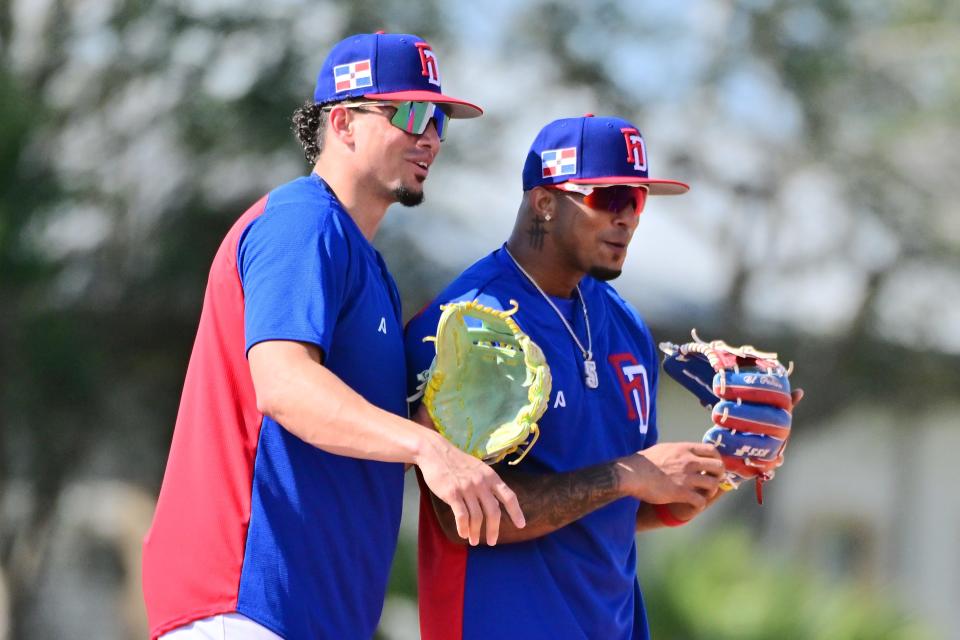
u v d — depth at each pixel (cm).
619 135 1483
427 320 1470
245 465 1271
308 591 1258
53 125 4559
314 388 1183
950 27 5869
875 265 6212
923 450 7000
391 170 1342
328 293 1249
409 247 5191
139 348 5122
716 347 1474
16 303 4234
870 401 6569
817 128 5997
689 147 6019
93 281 4906
